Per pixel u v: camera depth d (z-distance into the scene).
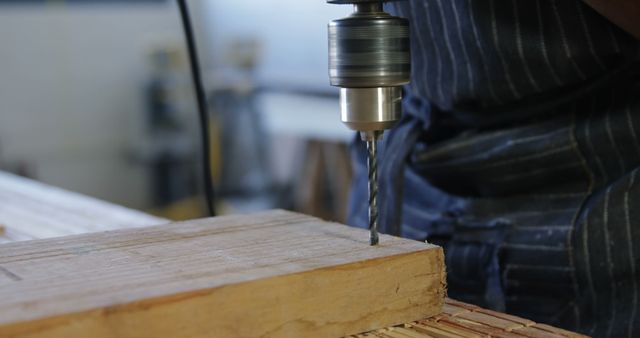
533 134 0.85
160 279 0.56
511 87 0.84
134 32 5.41
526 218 0.86
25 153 5.19
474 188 0.92
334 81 0.63
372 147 0.64
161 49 5.23
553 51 0.79
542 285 0.84
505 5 0.80
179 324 0.54
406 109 0.99
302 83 4.64
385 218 0.93
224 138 5.02
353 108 0.63
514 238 0.86
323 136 4.27
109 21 5.31
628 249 0.78
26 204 1.14
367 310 0.61
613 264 0.79
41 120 5.22
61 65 5.23
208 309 0.55
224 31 5.47
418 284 0.64
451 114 0.93
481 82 0.85
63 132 5.29
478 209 0.90
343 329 0.60
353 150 1.11
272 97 4.84
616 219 0.78
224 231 0.71
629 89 0.81
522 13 0.80
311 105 4.50
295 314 0.58
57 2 5.16
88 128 5.36
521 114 0.87
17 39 5.09
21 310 0.50
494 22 0.81
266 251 0.64
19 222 1.02
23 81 5.14
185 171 5.21
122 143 5.45
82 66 5.29
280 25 4.98
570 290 0.82
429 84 0.90
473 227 0.89
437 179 0.95
